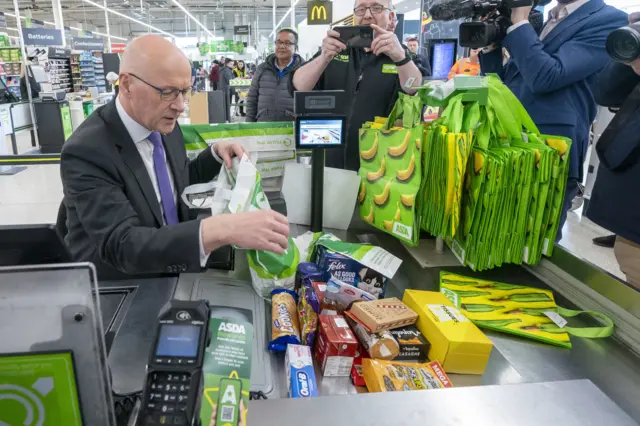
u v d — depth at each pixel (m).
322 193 1.44
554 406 0.69
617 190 1.82
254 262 1.07
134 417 0.68
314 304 0.94
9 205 4.45
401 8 8.80
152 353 0.57
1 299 0.45
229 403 0.57
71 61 11.41
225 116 9.65
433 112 1.70
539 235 1.20
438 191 1.20
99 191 1.06
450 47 4.75
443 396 0.70
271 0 23.19
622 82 1.65
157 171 1.31
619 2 5.14
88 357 0.48
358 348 0.89
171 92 1.12
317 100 1.31
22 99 7.93
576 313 1.06
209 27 32.47
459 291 1.16
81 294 0.46
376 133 1.40
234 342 0.67
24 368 0.47
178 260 0.90
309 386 0.75
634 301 0.97
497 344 0.97
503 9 1.72
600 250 3.63
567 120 1.78
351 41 1.87
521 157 1.12
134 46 1.11
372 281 1.07
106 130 1.16
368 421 0.64
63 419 0.50
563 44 1.72
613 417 0.67
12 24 25.92
